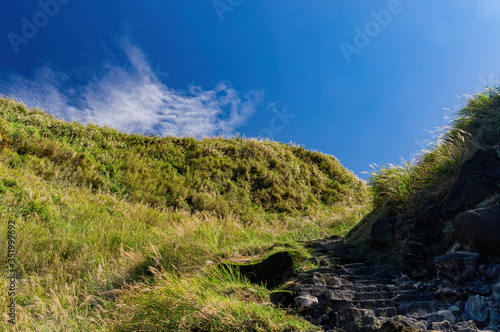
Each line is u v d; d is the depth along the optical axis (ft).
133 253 17.89
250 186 50.24
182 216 35.76
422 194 15.55
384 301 9.91
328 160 65.21
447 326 7.97
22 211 23.95
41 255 18.66
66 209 26.68
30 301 13.12
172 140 56.59
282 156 60.23
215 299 10.01
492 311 8.49
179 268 15.43
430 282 11.20
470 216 10.55
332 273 12.88
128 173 43.14
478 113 18.01
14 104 46.34
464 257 10.21
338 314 9.15
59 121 48.01
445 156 16.19
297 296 10.51
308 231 24.68
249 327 8.52
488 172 13.14
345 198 54.13
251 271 13.85
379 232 15.48
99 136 49.44
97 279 14.98
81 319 11.12
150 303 10.67
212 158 53.01
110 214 30.25
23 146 37.68
